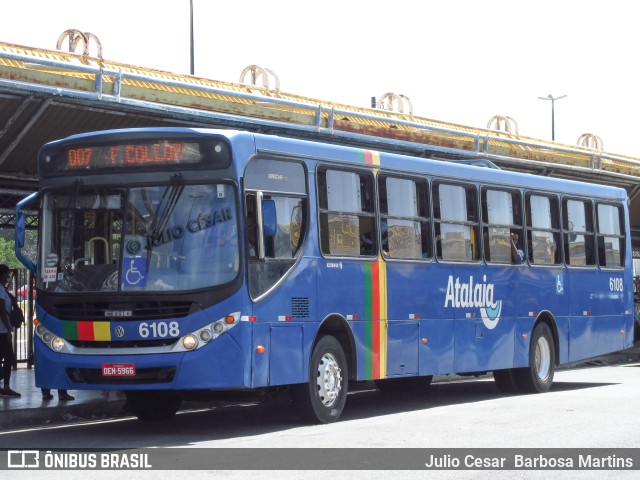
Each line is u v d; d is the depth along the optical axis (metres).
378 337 14.30
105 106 15.25
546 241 18.50
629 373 23.41
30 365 21.22
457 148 21.67
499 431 12.18
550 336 18.45
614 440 11.29
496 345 16.97
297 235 12.99
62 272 12.42
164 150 12.24
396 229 14.83
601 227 20.28
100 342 12.11
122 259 12.13
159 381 11.89
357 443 11.22
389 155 14.84
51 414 14.51
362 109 20.80
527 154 24.05
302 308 12.95
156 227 12.12
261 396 13.06
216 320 11.87
